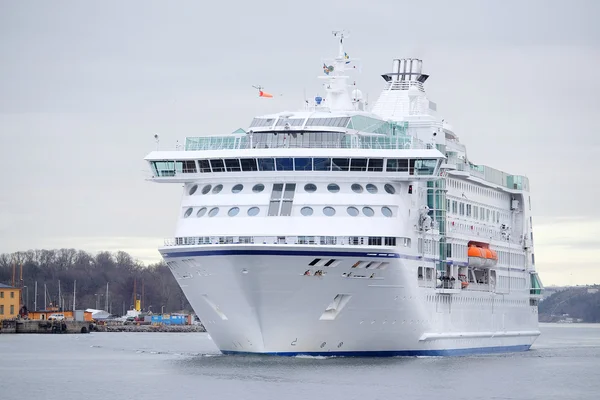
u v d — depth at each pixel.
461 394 77.62
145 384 82.88
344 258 86.94
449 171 105.00
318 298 87.94
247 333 90.50
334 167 89.62
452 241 106.19
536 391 81.31
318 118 93.31
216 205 89.81
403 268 91.31
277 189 89.06
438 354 102.38
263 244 85.56
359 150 89.56
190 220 91.31
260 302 87.62
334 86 102.94
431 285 98.88
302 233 87.19
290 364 88.94
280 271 86.31
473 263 110.06
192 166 92.31
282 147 91.75
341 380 81.50
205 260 88.62
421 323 96.81
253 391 76.50
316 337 90.50
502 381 86.00
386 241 89.12
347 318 90.12
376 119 97.06
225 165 90.44
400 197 91.75
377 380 82.12
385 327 92.62
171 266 93.88
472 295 110.62
